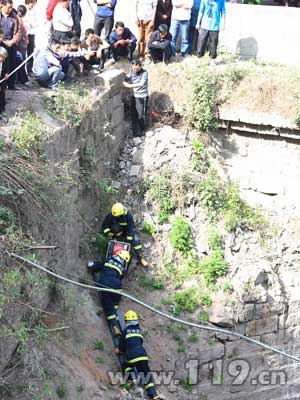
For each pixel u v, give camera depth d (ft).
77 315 44.91
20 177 39.68
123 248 48.83
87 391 41.04
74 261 47.03
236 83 55.77
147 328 47.98
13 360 36.76
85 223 47.91
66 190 43.29
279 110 54.44
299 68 57.47
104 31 60.59
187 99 55.93
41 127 43.16
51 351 40.37
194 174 54.39
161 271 50.60
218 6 58.39
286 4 73.00
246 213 54.13
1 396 35.63
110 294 46.50
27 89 50.11
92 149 49.55
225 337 49.39
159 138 55.57
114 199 52.31
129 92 56.54
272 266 53.11
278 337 52.06
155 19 58.85
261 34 61.46
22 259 35.70
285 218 54.80
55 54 50.39
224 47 62.59
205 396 48.57
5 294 34.71
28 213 39.45
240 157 56.29
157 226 52.47
